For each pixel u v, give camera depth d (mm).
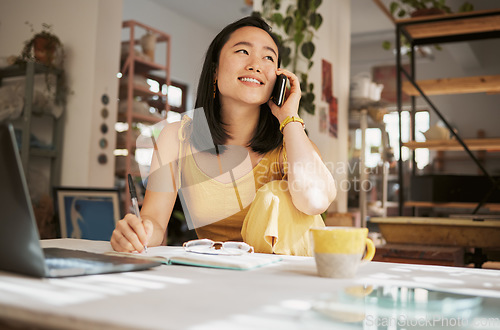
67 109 3572
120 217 3301
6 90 3348
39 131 3596
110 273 707
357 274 768
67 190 3262
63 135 3566
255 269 795
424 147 2686
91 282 618
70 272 642
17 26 3893
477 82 2713
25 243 610
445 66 7609
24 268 633
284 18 2922
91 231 3234
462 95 7328
